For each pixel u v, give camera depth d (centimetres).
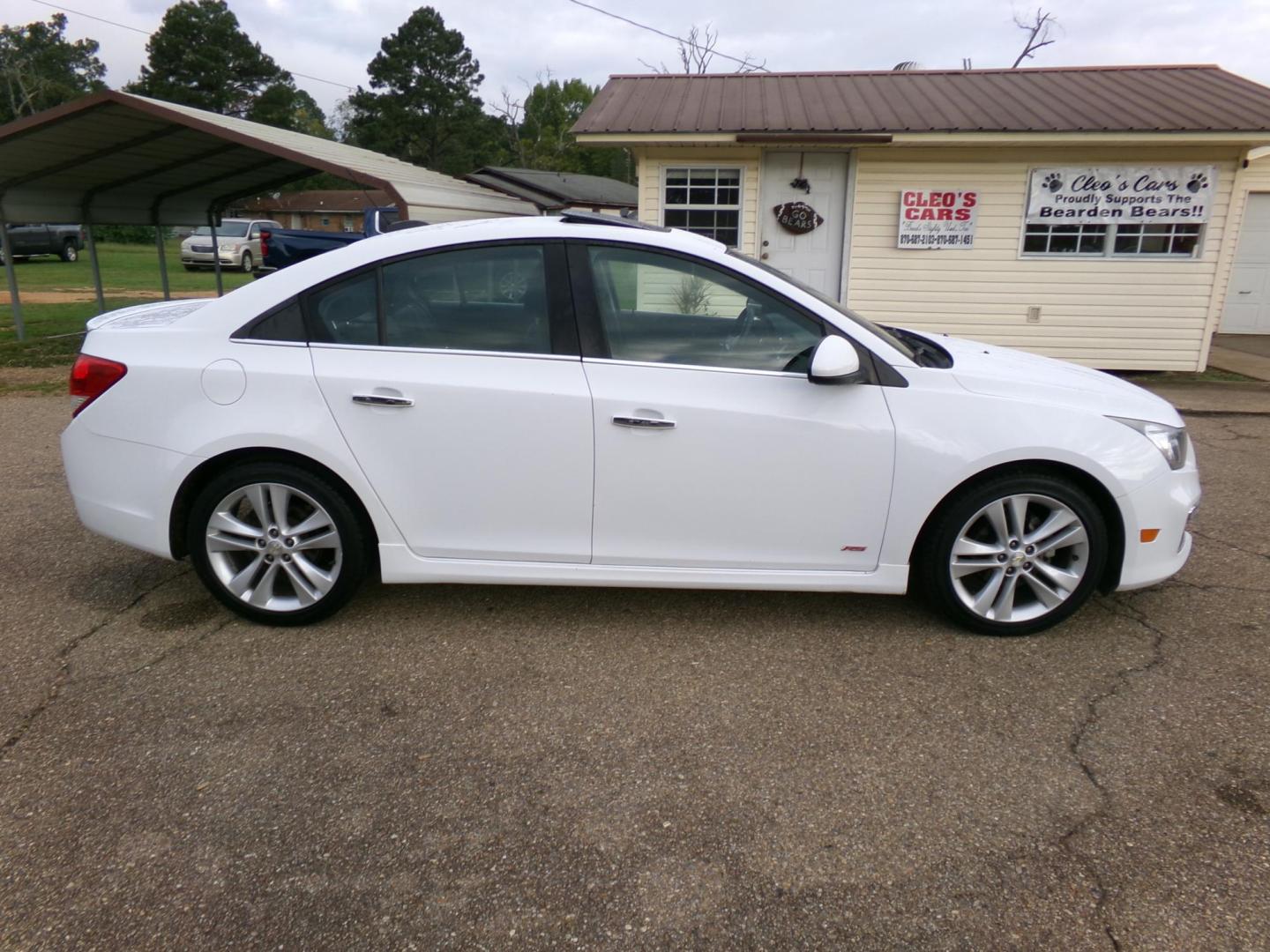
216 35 6378
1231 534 489
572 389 335
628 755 280
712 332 345
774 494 339
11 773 267
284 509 350
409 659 339
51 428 729
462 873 229
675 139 970
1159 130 923
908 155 1004
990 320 1047
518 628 367
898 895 222
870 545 346
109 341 357
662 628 369
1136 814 252
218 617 374
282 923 212
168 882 224
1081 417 339
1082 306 1032
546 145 5581
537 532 348
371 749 281
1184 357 1039
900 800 258
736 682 324
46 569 425
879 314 1058
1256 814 251
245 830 243
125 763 272
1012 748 283
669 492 340
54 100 6581
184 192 1352
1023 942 208
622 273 345
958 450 335
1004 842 241
